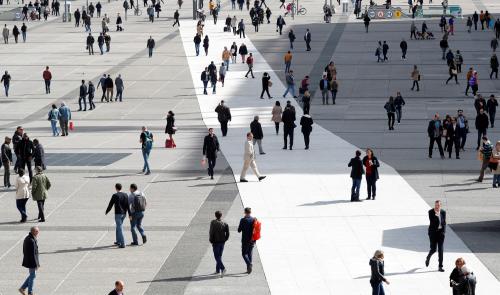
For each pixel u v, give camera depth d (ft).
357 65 318.45
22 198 141.38
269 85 269.64
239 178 170.60
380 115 241.76
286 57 303.68
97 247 129.90
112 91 273.95
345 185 164.04
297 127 227.40
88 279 116.67
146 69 321.73
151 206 150.71
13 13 471.21
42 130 231.71
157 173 175.73
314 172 174.81
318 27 409.69
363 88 281.54
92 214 146.51
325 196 156.56
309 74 304.50
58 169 180.04
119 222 129.29
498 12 440.45
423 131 218.59
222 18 448.24
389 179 168.45
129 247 129.70
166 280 116.06
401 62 322.55
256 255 125.59
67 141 214.28
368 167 152.56
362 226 138.51
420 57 331.16
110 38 363.15
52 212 147.95
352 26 409.90
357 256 124.77
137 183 167.22
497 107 253.03
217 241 117.29
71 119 248.32
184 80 303.48
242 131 224.74
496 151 160.35
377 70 309.22
